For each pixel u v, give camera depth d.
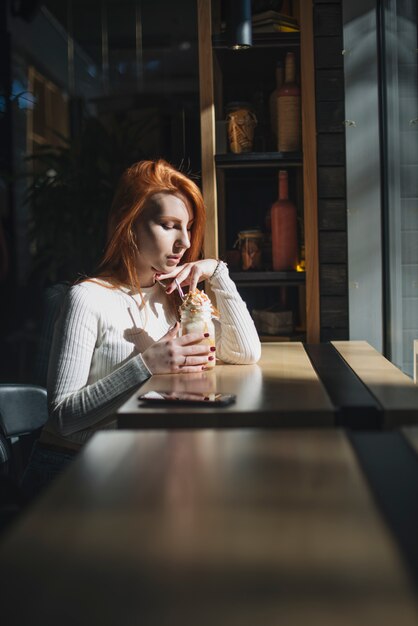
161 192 2.18
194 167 4.60
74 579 0.83
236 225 3.48
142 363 2.01
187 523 0.98
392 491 1.26
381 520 0.98
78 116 7.42
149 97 7.38
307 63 3.03
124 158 5.72
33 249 7.27
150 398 1.67
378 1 3.00
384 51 2.98
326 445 1.34
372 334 3.06
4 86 7.36
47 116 7.41
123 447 1.35
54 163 6.25
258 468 1.21
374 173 3.04
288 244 3.14
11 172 7.31
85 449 1.34
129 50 7.41
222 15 3.06
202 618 0.74
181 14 7.37
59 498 1.09
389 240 3.00
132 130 6.59
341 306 3.07
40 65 7.45
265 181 3.46
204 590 0.79
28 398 2.45
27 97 7.39
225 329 2.24
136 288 2.19
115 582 0.82
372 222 3.05
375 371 2.09
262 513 1.02
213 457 1.28
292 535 0.94
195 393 1.74
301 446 1.33
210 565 0.85
